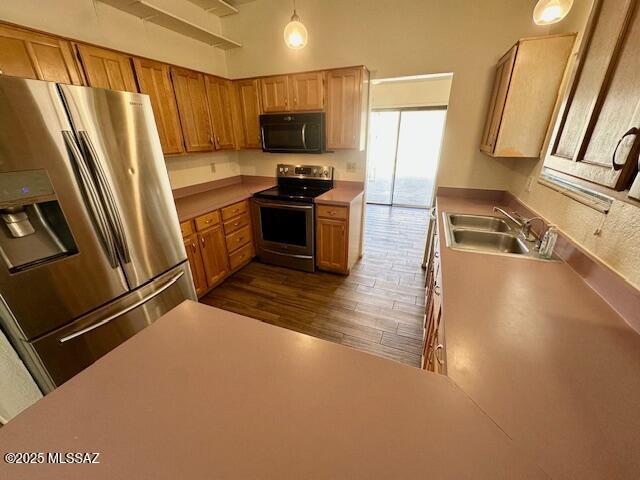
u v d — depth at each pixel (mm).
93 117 1365
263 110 2967
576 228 1360
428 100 4656
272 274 3078
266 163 3504
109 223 1474
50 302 1306
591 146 880
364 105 2721
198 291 2539
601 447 532
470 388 658
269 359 735
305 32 1967
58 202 1276
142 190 1658
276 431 545
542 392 655
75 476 475
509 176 2531
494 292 1106
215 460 494
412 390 644
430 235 3029
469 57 2373
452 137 2629
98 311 1505
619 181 711
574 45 1643
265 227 3131
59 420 575
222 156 3400
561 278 1227
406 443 523
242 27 3059
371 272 3115
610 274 1049
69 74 1720
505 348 801
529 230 1771
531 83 1777
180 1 2660
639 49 688
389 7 2471
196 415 581
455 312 971
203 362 727
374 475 469
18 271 1195
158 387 651
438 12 2342
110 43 2170
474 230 1898
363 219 3295
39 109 1176
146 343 797
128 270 1624
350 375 684
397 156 5562
